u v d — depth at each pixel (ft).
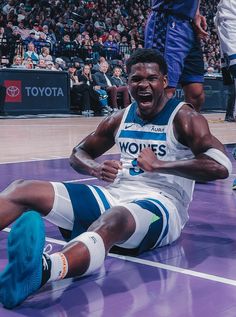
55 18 63.36
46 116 44.75
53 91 44.75
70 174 16.80
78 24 63.77
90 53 55.72
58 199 8.32
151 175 9.13
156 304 6.63
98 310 6.45
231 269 8.10
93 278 7.59
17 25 58.18
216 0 80.79
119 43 63.21
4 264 8.25
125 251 8.73
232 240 9.79
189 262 8.41
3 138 27.68
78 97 47.24
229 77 17.31
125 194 8.98
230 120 41.19
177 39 14.96
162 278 7.63
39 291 7.06
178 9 14.90
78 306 6.57
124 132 9.36
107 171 8.86
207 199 13.51
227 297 6.88
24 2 62.75
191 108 9.14
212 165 8.53
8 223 7.98
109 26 67.82
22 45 49.93
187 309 6.46
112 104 48.26
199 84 15.90
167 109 9.07
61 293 7.00
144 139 9.12
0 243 9.42
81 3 68.54
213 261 8.50
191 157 9.25
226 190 14.78
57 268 6.65
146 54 8.77
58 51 55.16
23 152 22.35
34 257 6.17
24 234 6.17
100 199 8.63
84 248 7.00
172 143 8.97
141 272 7.89
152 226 8.31
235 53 15.98
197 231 10.40
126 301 6.73
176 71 15.05
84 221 8.61
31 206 8.17
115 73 49.49
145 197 8.83
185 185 9.36
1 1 61.67
